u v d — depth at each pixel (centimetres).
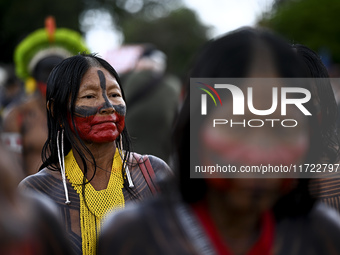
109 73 217
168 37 3300
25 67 385
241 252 106
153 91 468
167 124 458
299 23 3328
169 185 112
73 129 209
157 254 104
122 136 220
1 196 97
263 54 100
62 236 120
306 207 111
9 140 340
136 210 109
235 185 101
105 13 3158
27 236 101
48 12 2764
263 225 108
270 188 101
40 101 342
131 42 3294
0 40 2848
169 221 106
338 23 3309
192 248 104
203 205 109
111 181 210
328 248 108
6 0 2758
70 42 382
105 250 109
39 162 333
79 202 204
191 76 105
